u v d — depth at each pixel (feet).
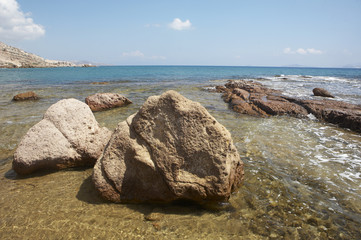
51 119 19.31
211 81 103.09
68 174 18.10
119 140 15.08
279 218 13.34
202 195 13.56
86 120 20.47
